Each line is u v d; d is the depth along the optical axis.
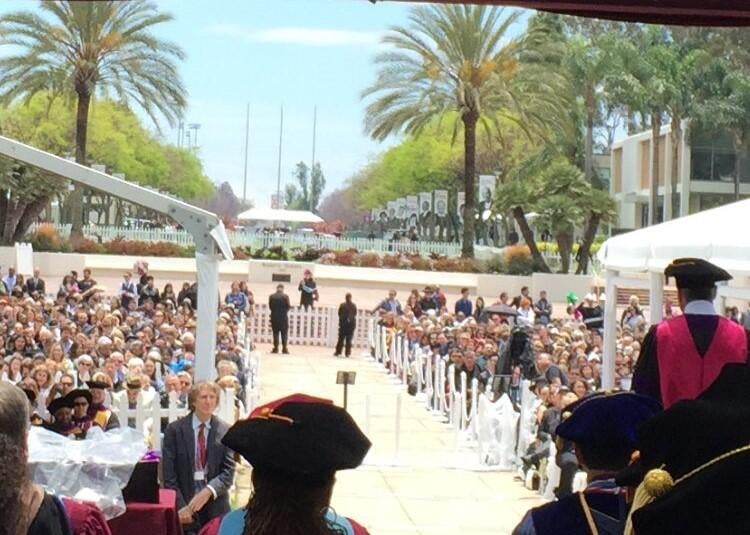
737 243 13.54
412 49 57.97
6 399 3.55
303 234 89.38
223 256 14.57
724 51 75.12
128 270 55.69
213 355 14.05
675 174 74.19
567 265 57.25
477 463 19.33
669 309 34.72
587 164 78.25
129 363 17.39
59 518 3.69
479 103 57.72
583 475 13.41
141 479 7.46
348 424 3.07
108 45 53.16
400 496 16.52
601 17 4.02
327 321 39.88
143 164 108.50
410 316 35.81
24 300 28.48
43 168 13.25
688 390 5.44
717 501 2.49
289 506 2.97
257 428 2.99
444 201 87.38
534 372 22.86
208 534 3.16
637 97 72.12
